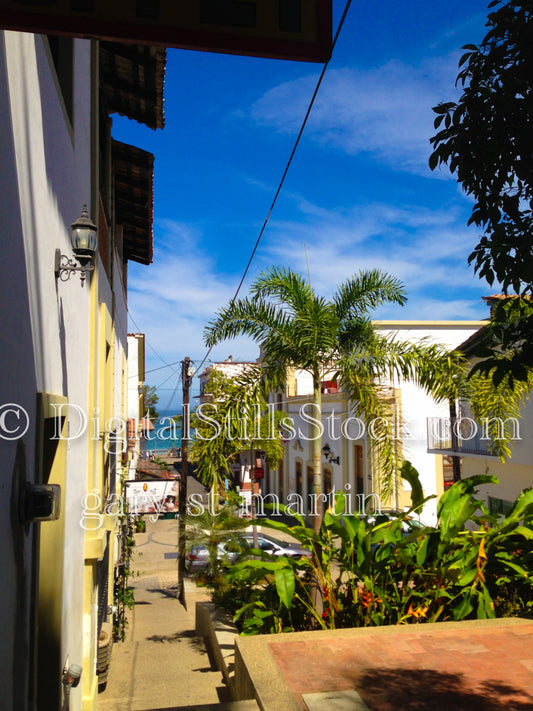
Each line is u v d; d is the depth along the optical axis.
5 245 3.04
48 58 4.33
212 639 9.59
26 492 3.53
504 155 3.44
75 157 5.84
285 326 9.66
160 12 2.26
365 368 9.93
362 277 10.12
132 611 15.61
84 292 6.62
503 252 3.40
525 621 6.50
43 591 4.74
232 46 2.30
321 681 5.09
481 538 7.14
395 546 7.45
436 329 25.39
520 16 3.35
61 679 4.79
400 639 6.04
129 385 31.59
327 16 2.36
